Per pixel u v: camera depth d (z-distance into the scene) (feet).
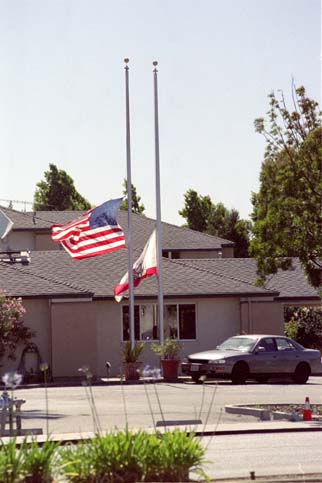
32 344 162.81
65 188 372.38
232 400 116.37
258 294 178.19
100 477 45.93
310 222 107.14
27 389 142.00
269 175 110.83
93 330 165.37
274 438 80.74
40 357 163.53
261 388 136.26
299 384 147.13
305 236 107.76
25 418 99.14
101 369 170.81
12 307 158.81
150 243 160.66
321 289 119.14
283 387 138.41
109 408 108.17
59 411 105.40
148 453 46.47
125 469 46.16
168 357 155.63
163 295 173.58
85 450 48.60
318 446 75.05
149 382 151.12
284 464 65.00
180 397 121.70
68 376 164.04
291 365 149.59
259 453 70.79
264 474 60.13
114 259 186.50
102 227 154.61
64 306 164.96
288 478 58.13
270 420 94.22
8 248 191.72
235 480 56.59
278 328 180.14
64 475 48.06
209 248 233.76
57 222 231.91
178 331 176.55
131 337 159.22
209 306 178.09
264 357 147.84
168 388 137.69
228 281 180.86
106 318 172.14
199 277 180.96
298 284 191.21
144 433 48.37
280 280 192.34
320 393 126.62
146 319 174.19
